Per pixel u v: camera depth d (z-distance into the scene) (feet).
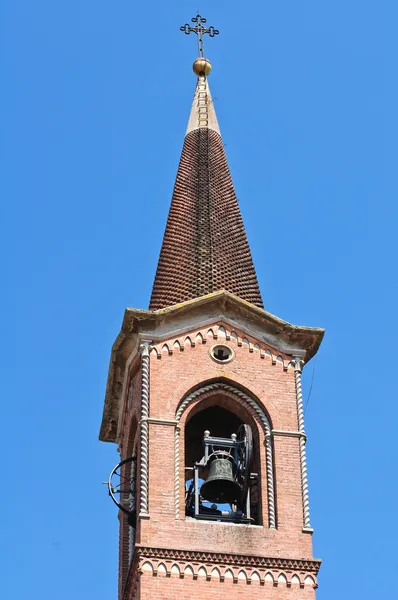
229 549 203.92
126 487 224.94
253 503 213.05
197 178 252.42
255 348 224.12
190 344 222.69
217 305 226.79
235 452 215.72
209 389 219.82
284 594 201.98
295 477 212.84
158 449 212.23
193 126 263.29
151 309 235.40
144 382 218.18
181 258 239.30
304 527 207.92
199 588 200.64
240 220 247.29
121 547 224.12
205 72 272.72
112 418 239.30
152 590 199.52
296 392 221.46
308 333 225.97
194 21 278.46
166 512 206.49
